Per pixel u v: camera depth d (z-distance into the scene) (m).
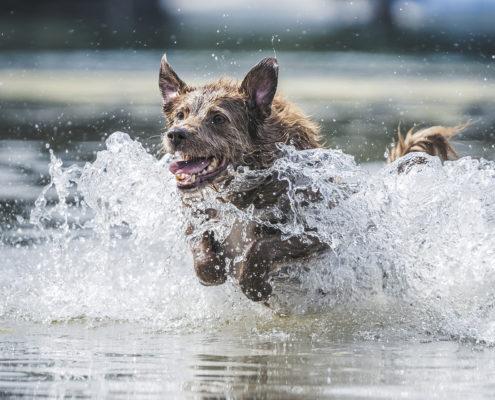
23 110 28.22
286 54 51.09
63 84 36.53
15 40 50.56
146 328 9.65
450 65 43.84
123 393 6.55
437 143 12.87
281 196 10.36
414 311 10.38
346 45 51.47
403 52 50.22
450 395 6.55
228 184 10.44
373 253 10.79
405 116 26.56
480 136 22.78
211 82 10.98
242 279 9.95
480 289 10.61
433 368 7.53
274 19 56.94
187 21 56.25
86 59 46.94
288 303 10.65
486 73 40.31
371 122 25.28
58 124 25.12
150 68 42.94
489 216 10.86
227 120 10.27
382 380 7.03
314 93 32.72
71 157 19.95
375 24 50.88
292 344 8.77
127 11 53.72
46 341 8.80
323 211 10.45
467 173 11.07
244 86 10.50
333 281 10.72
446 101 30.92
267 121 10.57
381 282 10.86
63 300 10.76
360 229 10.70
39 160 19.86
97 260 11.62
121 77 39.41
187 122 10.15
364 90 34.16
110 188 11.46
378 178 10.87
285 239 10.13
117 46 50.72
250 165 10.48
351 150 20.59
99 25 53.31
